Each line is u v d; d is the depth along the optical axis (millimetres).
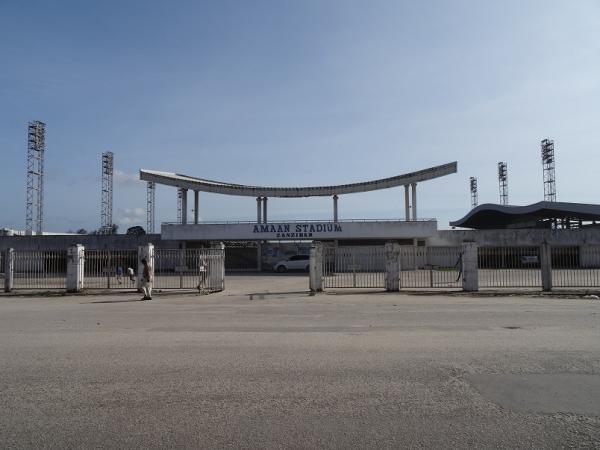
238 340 9094
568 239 48094
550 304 15664
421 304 15961
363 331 10109
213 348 8328
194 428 4738
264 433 4605
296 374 6574
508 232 49094
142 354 7871
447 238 50375
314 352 7941
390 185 52312
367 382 6180
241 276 40969
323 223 49500
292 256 49000
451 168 50281
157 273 26156
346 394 5711
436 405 5332
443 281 23906
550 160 66000
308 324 11258
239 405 5367
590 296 18406
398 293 20516
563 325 10789
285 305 16031
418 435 4539
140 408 5297
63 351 8148
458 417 4980
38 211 60938
